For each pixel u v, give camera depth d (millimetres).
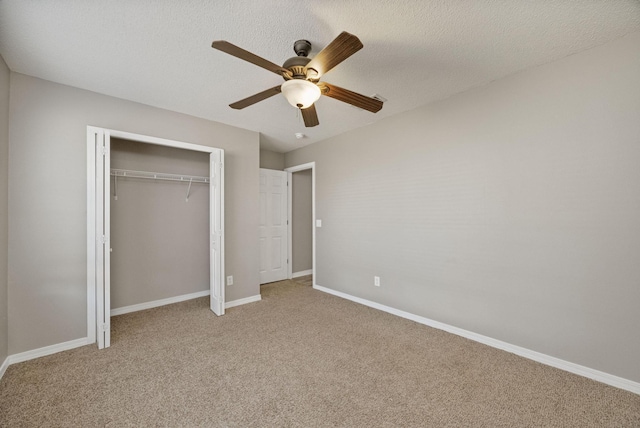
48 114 2365
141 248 3340
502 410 1662
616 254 1879
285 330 2787
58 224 2381
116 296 3172
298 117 3270
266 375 2020
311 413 1642
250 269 3695
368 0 1516
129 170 3211
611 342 1900
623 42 1842
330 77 2355
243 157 3643
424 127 2922
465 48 1961
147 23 1702
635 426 1538
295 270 5133
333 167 4020
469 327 2600
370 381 1946
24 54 2006
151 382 1934
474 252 2553
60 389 1854
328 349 2400
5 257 2121
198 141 3250
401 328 2832
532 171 2219
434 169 2840
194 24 1712
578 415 1621
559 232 2100
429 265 2895
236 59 2102
